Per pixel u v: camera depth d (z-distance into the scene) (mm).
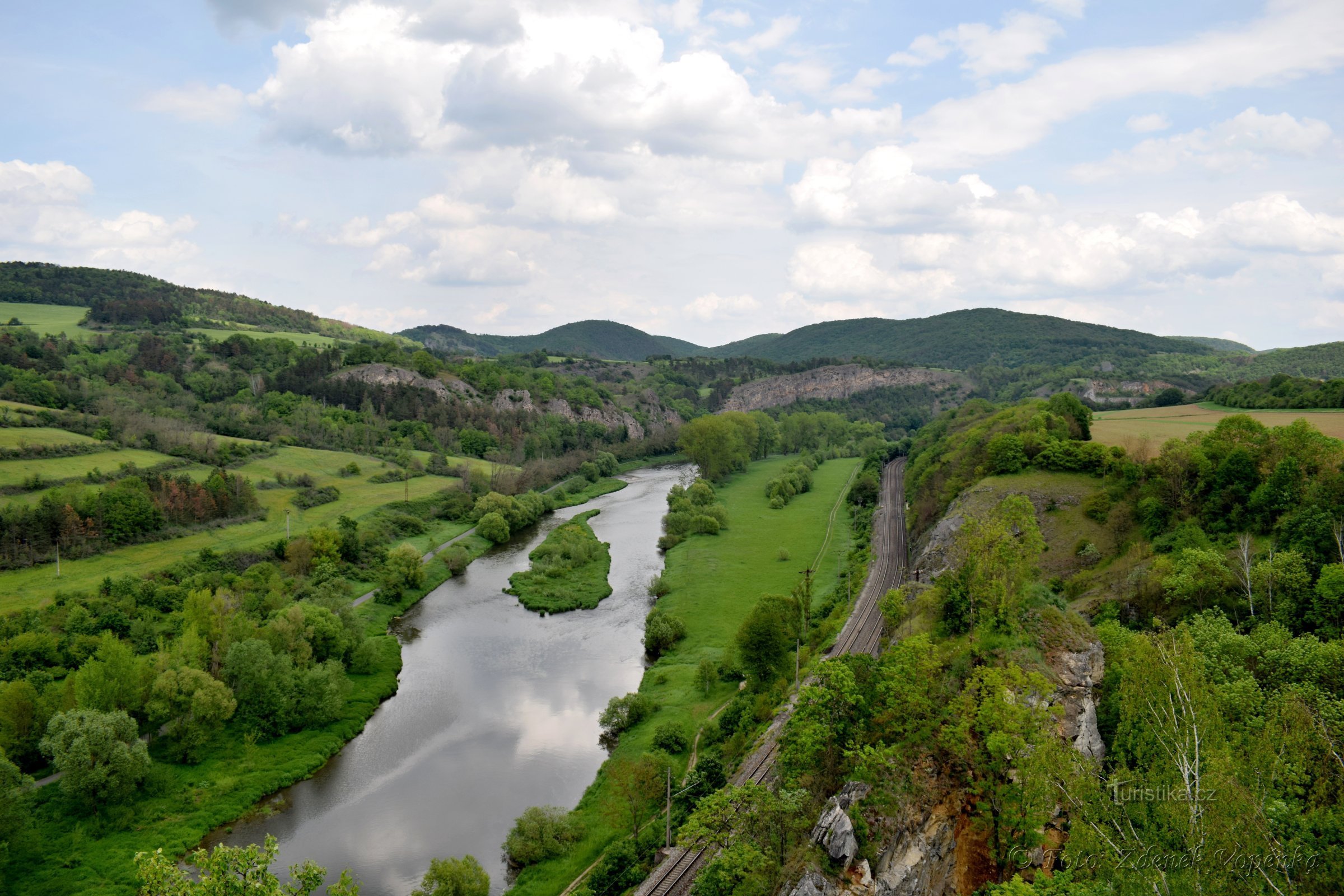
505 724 81875
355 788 70688
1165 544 79500
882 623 90688
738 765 64875
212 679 75562
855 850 43094
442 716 83875
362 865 59875
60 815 62781
